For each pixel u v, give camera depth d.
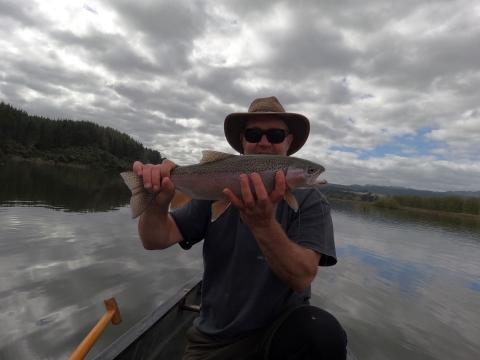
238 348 0.79
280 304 0.82
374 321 2.12
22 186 7.59
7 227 3.54
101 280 2.28
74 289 2.09
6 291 1.99
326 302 2.39
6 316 1.70
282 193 0.69
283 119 1.03
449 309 2.54
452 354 1.79
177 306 1.27
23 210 4.67
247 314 0.79
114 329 1.65
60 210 5.05
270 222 0.69
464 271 4.01
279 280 0.80
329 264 0.83
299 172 0.86
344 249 4.57
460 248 5.94
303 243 0.80
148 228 0.83
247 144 1.02
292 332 0.72
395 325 2.09
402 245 5.49
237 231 0.85
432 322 2.22
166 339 1.18
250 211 0.69
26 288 2.05
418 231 7.94
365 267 3.63
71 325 1.66
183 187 0.85
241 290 0.81
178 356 1.14
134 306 1.92
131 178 0.79
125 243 3.35
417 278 3.42
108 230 3.91
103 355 0.85
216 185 0.85
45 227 3.74
